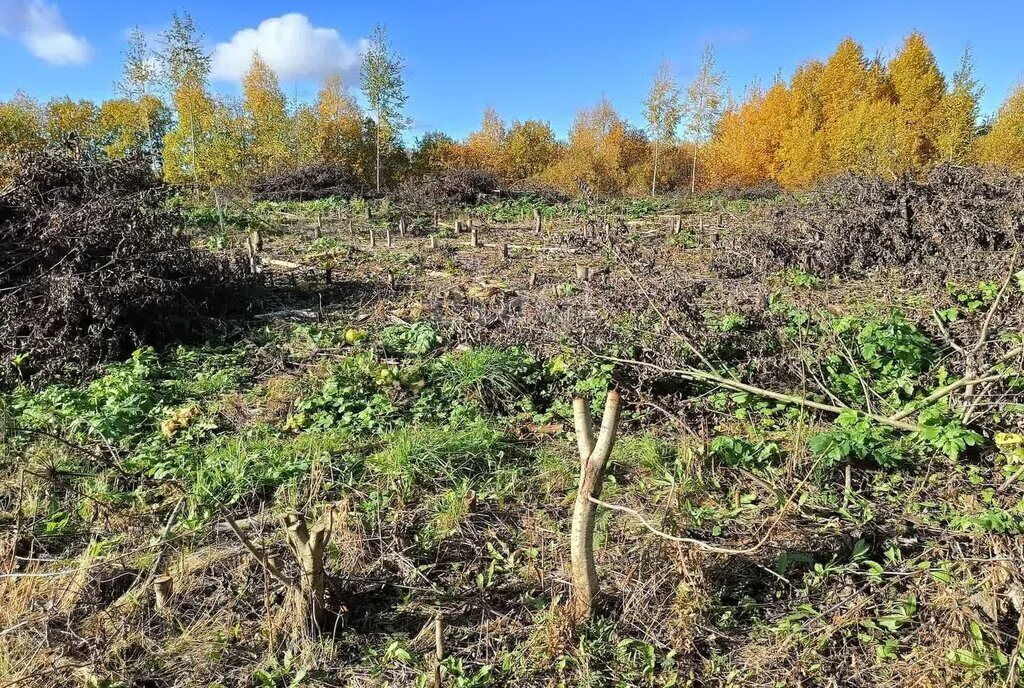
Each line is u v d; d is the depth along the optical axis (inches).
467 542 129.6
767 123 1174.3
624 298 243.1
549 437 175.3
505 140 1424.7
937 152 802.2
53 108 1149.1
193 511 137.3
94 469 155.6
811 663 98.9
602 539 126.3
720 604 110.6
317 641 105.1
